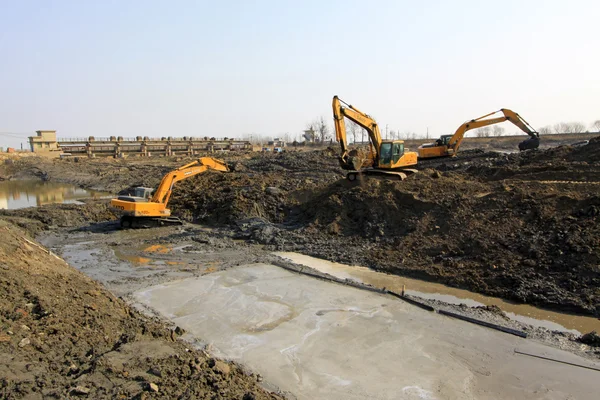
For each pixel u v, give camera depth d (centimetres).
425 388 689
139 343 707
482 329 909
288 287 1173
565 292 1045
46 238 1806
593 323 935
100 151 6556
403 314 988
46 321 707
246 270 1332
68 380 566
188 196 2450
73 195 3575
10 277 810
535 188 1538
